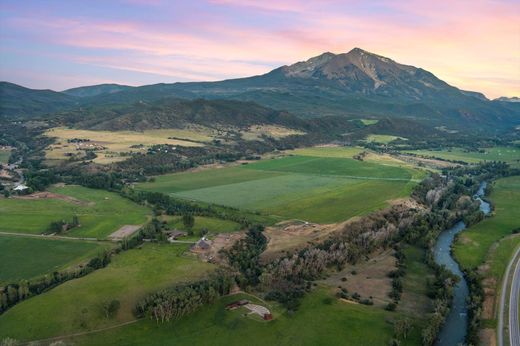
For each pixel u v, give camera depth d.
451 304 162.62
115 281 160.88
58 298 148.25
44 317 138.75
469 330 143.25
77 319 139.00
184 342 132.88
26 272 169.88
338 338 137.00
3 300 146.88
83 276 165.62
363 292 170.88
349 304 159.12
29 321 136.75
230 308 151.50
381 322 147.12
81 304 145.75
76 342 130.00
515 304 161.50
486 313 155.38
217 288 158.50
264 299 159.62
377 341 136.00
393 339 134.88
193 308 147.75
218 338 135.38
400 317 151.12
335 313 151.50
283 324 143.88
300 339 136.25
